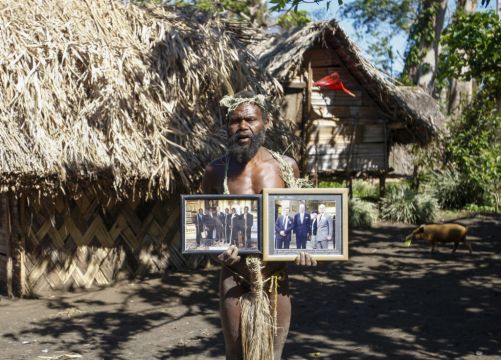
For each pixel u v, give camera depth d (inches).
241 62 346.6
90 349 217.3
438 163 634.8
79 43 303.4
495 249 406.6
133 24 341.7
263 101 138.3
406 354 210.7
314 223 130.8
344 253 130.6
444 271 343.0
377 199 604.7
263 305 136.3
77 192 278.5
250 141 135.6
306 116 496.1
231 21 380.5
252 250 130.6
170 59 323.9
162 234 330.3
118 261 315.3
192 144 303.3
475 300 281.9
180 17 363.3
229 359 142.5
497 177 603.2
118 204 314.0
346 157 523.2
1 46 281.7
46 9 317.1
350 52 488.4
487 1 247.3
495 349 215.3
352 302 280.7
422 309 268.1
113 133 280.8
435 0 750.5
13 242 287.0
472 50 477.4
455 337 229.1
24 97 270.4
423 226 389.7
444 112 687.1
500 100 617.0
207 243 130.3
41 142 262.5
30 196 286.5
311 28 475.2
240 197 130.7
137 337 230.7
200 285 308.0
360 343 223.0
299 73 499.8
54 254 296.5
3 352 213.9
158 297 287.0
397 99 514.6
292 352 213.3
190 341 225.8
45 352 213.9
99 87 292.2
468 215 559.2
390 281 320.8
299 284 315.6
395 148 737.0
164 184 290.8
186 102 319.0
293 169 145.4
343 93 519.8
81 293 294.5
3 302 279.6
